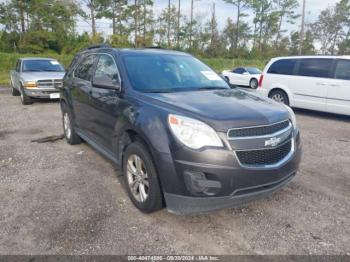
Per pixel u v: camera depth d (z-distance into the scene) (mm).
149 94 3516
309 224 3182
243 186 2850
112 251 2766
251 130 2889
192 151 2787
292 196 3799
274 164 3027
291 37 60188
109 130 3990
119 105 3678
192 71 4395
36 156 5309
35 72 11188
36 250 2781
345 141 6434
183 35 50125
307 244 2859
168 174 2914
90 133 4816
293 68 9453
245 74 19422
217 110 3008
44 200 3693
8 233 3027
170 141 2889
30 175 4465
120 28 40781
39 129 7293
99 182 4211
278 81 9766
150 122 3072
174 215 3348
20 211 3438
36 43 34844
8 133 6918
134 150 3311
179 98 3379
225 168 2764
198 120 2836
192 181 2803
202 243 2875
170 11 47938
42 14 34812
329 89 8531
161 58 4371
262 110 3158
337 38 58719
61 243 2877
